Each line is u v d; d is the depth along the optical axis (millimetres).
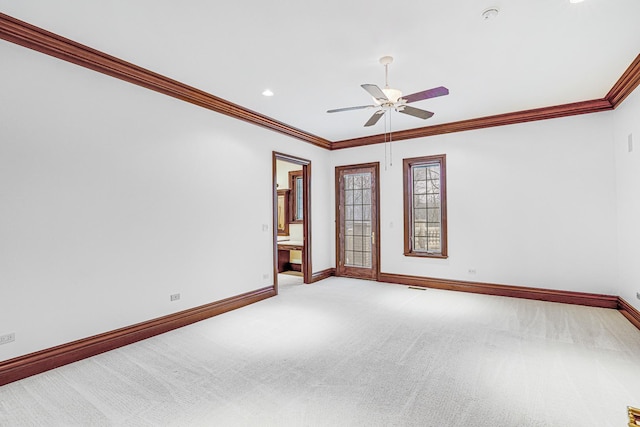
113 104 3160
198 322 3834
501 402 2150
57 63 2777
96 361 2814
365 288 5535
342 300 4777
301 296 5023
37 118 2660
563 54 3043
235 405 2143
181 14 2402
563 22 2535
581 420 1953
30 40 2572
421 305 4480
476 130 5121
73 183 2865
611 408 2066
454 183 5297
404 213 5777
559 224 4559
